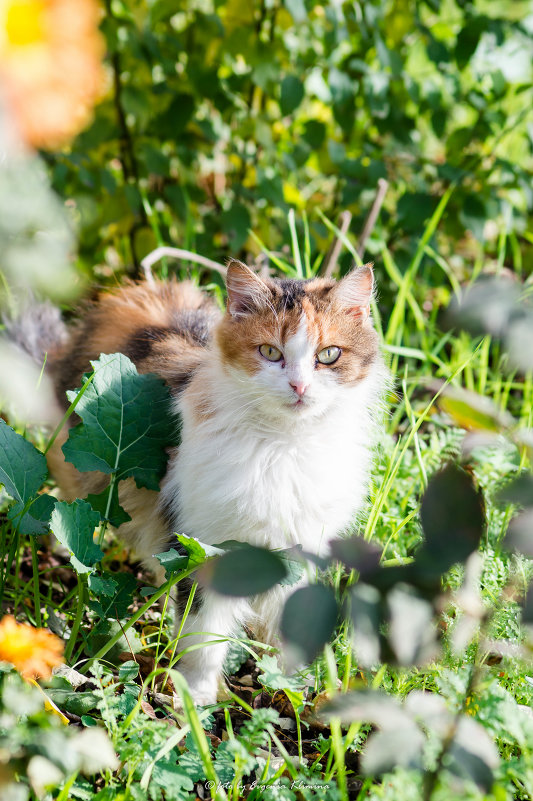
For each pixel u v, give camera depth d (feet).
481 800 5.23
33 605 9.01
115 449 8.13
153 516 9.34
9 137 2.54
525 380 13.56
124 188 13.35
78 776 6.09
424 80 14.92
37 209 3.61
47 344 10.96
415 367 13.99
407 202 13.91
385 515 9.24
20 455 7.60
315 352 8.35
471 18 13.46
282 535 8.30
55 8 2.54
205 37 13.61
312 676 8.15
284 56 14.07
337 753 5.88
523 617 4.37
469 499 4.33
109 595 7.19
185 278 13.12
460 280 15.72
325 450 8.44
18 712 5.50
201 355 9.36
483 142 14.48
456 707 6.16
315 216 15.01
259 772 6.50
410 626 4.11
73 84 2.63
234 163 14.79
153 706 7.48
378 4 13.78
